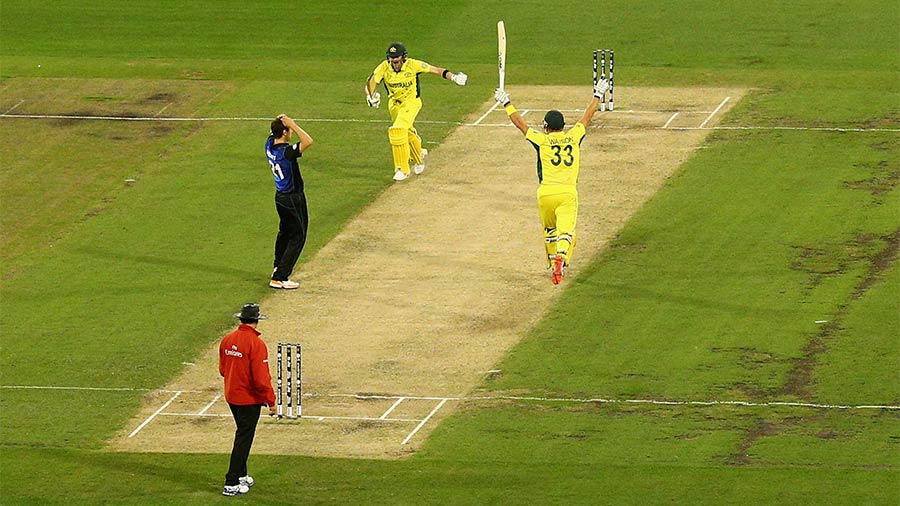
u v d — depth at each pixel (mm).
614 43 181000
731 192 136000
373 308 117000
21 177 146250
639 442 95125
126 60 180625
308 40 186625
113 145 153625
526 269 122750
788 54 174750
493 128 154000
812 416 98000
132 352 111438
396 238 129625
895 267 119938
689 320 112500
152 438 98625
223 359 86062
